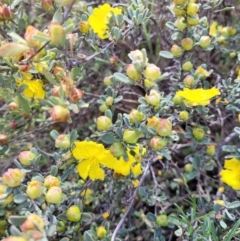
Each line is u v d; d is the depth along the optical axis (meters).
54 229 0.15
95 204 0.22
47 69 0.18
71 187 0.20
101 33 0.20
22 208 0.16
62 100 0.16
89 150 0.18
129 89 0.26
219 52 0.26
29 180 0.18
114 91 0.21
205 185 0.23
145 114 0.18
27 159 0.17
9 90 0.19
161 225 0.20
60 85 0.17
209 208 0.21
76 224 0.18
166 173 0.25
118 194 0.21
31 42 0.16
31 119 0.24
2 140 0.22
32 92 0.19
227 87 0.21
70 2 0.16
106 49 0.21
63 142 0.17
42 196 0.16
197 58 0.25
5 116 0.24
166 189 0.24
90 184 0.20
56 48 0.17
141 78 0.18
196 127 0.20
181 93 0.18
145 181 0.24
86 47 0.27
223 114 0.25
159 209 0.24
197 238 0.17
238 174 0.20
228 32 0.23
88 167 0.18
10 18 0.20
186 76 0.20
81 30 0.21
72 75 0.18
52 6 0.19
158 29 0.26
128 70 0.18
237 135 0.23
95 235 0.19
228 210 0.20
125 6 0.23
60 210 0.19
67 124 0.26
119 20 0.20
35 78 0.19
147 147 0.18
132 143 0.17
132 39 0.26
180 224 0.19
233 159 0.20
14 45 0.16
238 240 0.19
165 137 0.17
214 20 0.27
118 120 0.18
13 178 0.16
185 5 0.19
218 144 0.23
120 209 0.22
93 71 0.27
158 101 0.18
